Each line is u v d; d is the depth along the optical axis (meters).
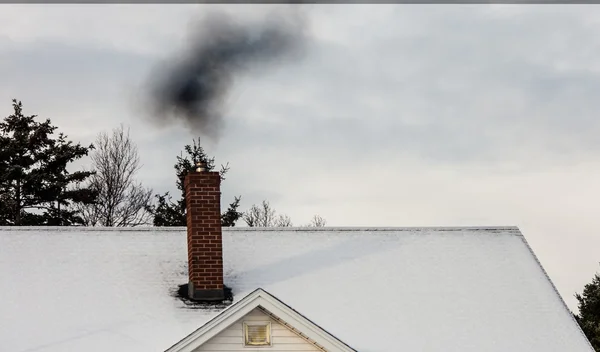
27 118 50.00
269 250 26.97
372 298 25.36
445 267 26.94
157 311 24.23
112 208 52.34
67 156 49.31
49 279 25.06
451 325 24.77
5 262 25.48
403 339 24.09
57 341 23.03
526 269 27.20
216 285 24.73
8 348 22.69
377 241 27.80
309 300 25.05
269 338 22.58
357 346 23.67
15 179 47.78
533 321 25.30
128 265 25.84
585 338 25.05
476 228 28.72
